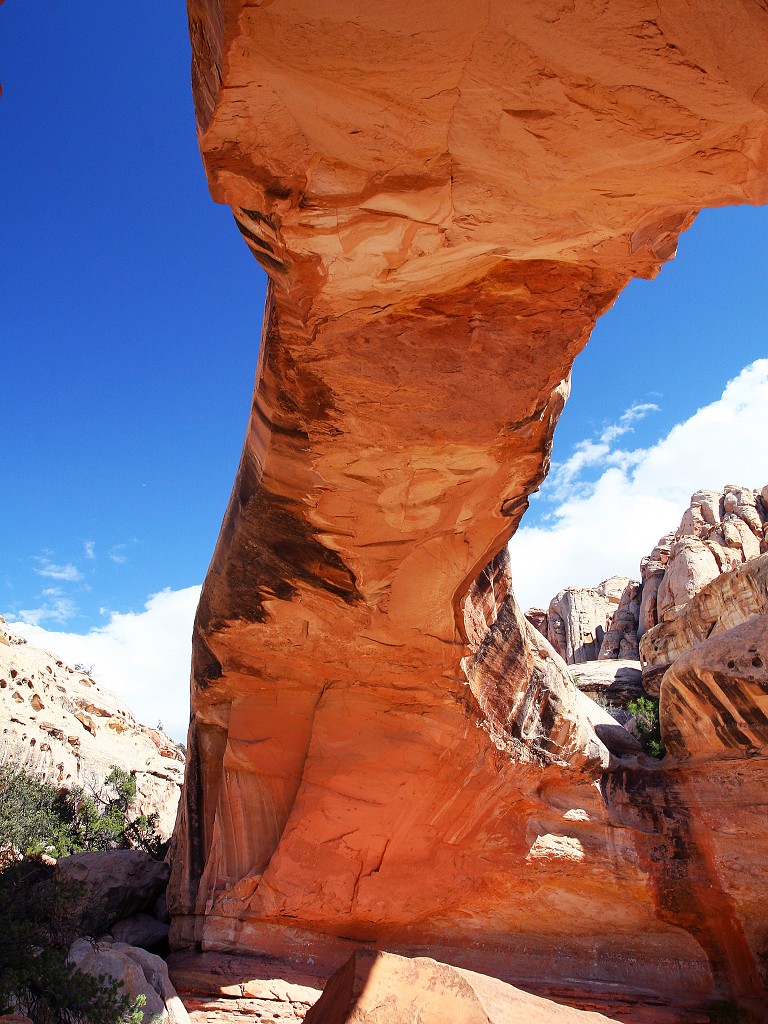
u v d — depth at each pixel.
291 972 10.49
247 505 8.41
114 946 9.32
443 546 8.64
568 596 36.97
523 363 6.06
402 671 10.66
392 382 6.25
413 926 11.75
